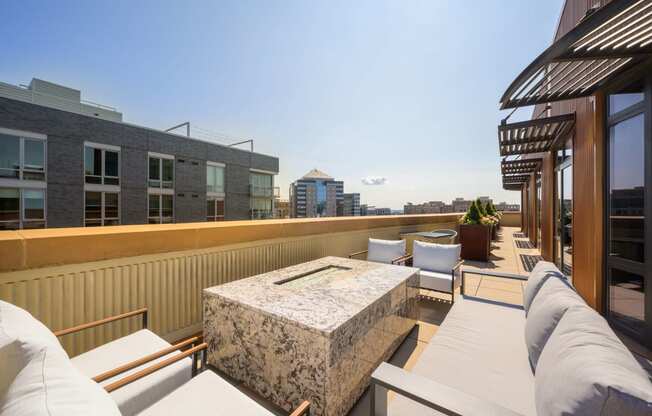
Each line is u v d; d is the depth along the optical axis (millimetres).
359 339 1736
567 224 5082
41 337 869
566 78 2766
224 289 2109
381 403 1141
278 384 1647
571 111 4246
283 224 3490
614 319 3008
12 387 681
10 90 12914
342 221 4535
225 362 1929
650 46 2172
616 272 2998
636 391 674
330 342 1439
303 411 1001
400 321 2418
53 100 14742
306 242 3906
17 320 960
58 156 12250
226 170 19500
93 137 13266
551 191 5859
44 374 696
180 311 2498
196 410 1140
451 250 3631
